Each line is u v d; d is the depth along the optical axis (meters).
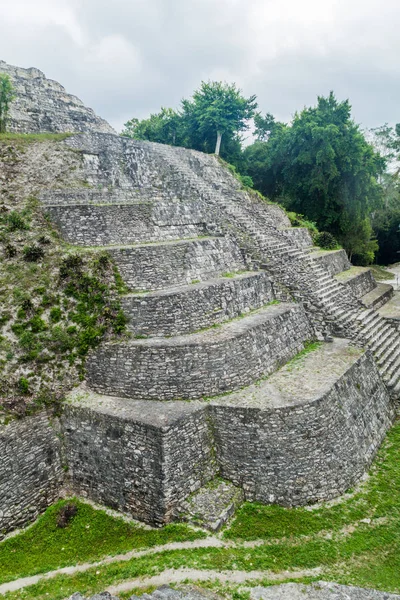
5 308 15.95
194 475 14.12
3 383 14.61
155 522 13.45
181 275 19.34
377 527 13.07
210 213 25.22
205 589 10.51
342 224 42.41
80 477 15.12
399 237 62.50
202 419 14.66
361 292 33.19
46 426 15.02
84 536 13.49
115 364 15.84
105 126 36.00
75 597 10.28
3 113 28.08
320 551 12.13
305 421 14.48
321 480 14.30
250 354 16.92
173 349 15.30
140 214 21.00
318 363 18.83
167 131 45.56
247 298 20.75
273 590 10.45
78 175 23.77
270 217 32.81
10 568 12.38
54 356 15.87
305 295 22.52
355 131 39.78
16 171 21.64
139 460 13.76
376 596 10.24
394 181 64.06
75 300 16.86
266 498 14.02
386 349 23.36
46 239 18.11
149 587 10.80
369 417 17.81
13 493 13.73
